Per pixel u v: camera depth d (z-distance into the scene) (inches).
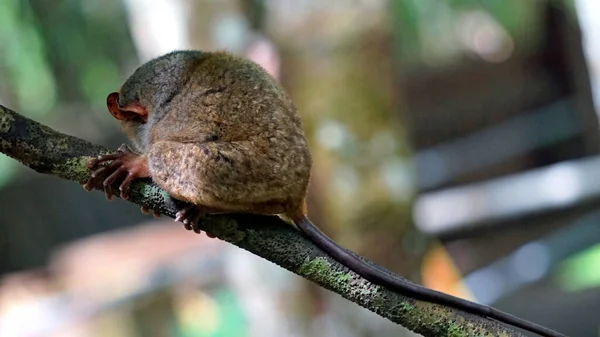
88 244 629.9
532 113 695.1
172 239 592.7
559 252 479.8
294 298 314.5
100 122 618.5
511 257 500.1
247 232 149.7
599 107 454.3
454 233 611.8
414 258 316.2
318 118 311.0
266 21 317.4
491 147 699.4
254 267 323.0
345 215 309.4
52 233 632.4
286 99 164.7
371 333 306.8
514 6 654.5
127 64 606.5
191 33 332.8
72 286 535.8
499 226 594.2
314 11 312.2
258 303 325.7
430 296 140.6
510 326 154.7
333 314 310.5
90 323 469.4
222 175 148.8
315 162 311.1
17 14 555.8
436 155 697.0
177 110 168.2
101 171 153.4
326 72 311.7
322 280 144.9
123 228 659.4
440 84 712.4
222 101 162.9
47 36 574.9
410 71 695.1
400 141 318.3
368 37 313.4
